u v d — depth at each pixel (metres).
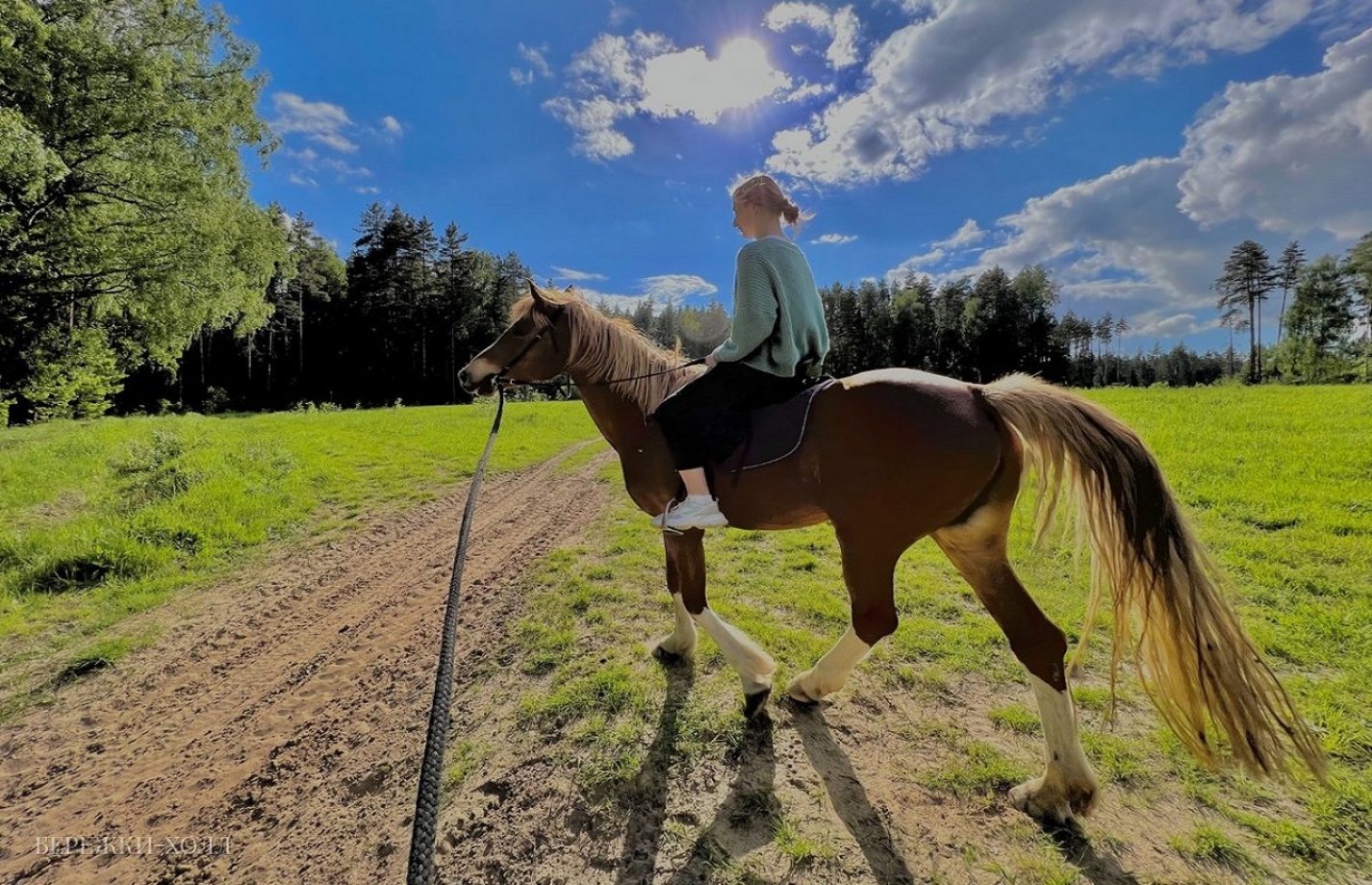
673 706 2.96
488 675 3.46
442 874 2.09
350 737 2.98
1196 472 7.16
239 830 2.39
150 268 15.87
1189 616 1.96
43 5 14.13
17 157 10.79
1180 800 2.26
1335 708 2.68
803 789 2.38
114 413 37.16
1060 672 2.22
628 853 2.12
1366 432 8.99
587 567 5.21
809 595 4.30
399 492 8.38
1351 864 1.94
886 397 2.35
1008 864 2.00
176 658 3.81
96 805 2.55
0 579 4.57
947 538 2.43
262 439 10.94
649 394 3.05
